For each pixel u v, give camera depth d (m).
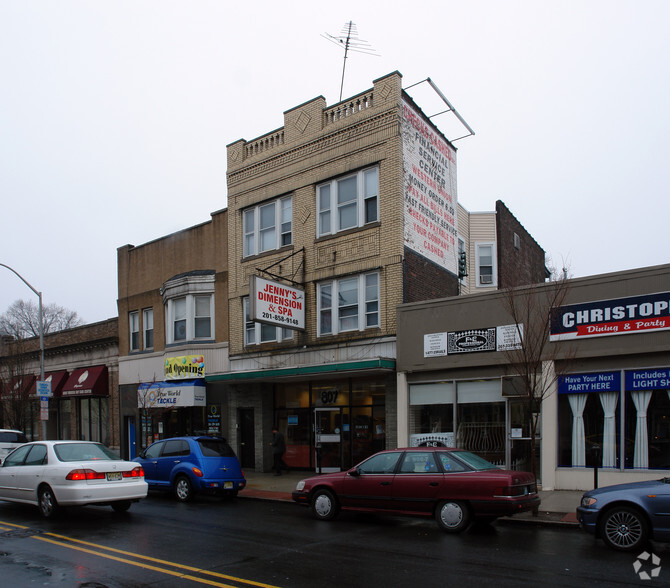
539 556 8.62
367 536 10.23
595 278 14.07
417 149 19.45
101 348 28.39
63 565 8.25
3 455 20.91
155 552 9.02
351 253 18.97
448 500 10.53
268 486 17.44
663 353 13.24
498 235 25.44
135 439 26.03
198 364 22.67
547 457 14.40
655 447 13.19
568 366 14.12
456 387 16.28
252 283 17.67
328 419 19.81
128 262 27.48
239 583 7.29
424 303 17.03
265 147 22.17
